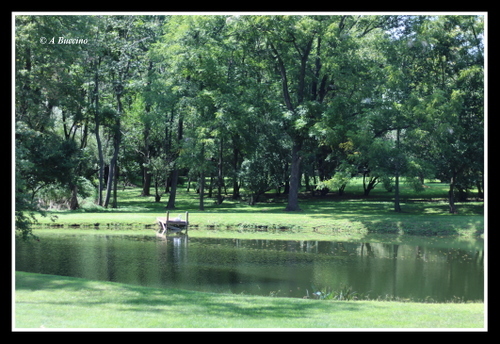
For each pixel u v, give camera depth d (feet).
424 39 121.90
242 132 145.59
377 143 119.34
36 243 84.53
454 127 124.06
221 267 65.10
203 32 142.41
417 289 53.36
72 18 117.80
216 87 144.46
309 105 126.93
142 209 148.05
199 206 156.35
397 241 92.68
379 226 105.60
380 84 129.59
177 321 29.96
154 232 102.78
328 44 127.24
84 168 164.96
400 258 73.97
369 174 136.67
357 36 140.26
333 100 125.59
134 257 71.72
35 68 116.47
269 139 157.89
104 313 31.71
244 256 74.13
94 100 145.89
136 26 152.97
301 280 57.52
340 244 88.12
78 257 70.90
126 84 146.30
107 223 111.55
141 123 160.04
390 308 35.96
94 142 169.07
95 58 137.59
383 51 131.13
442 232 100.94
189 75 146.82
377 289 53.31
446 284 56.08
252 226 110.32
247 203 167.94
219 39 144.56
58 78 123.54
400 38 130.93
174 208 152.46
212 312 33.17
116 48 145.38
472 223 102.89
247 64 146.00
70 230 104.58
